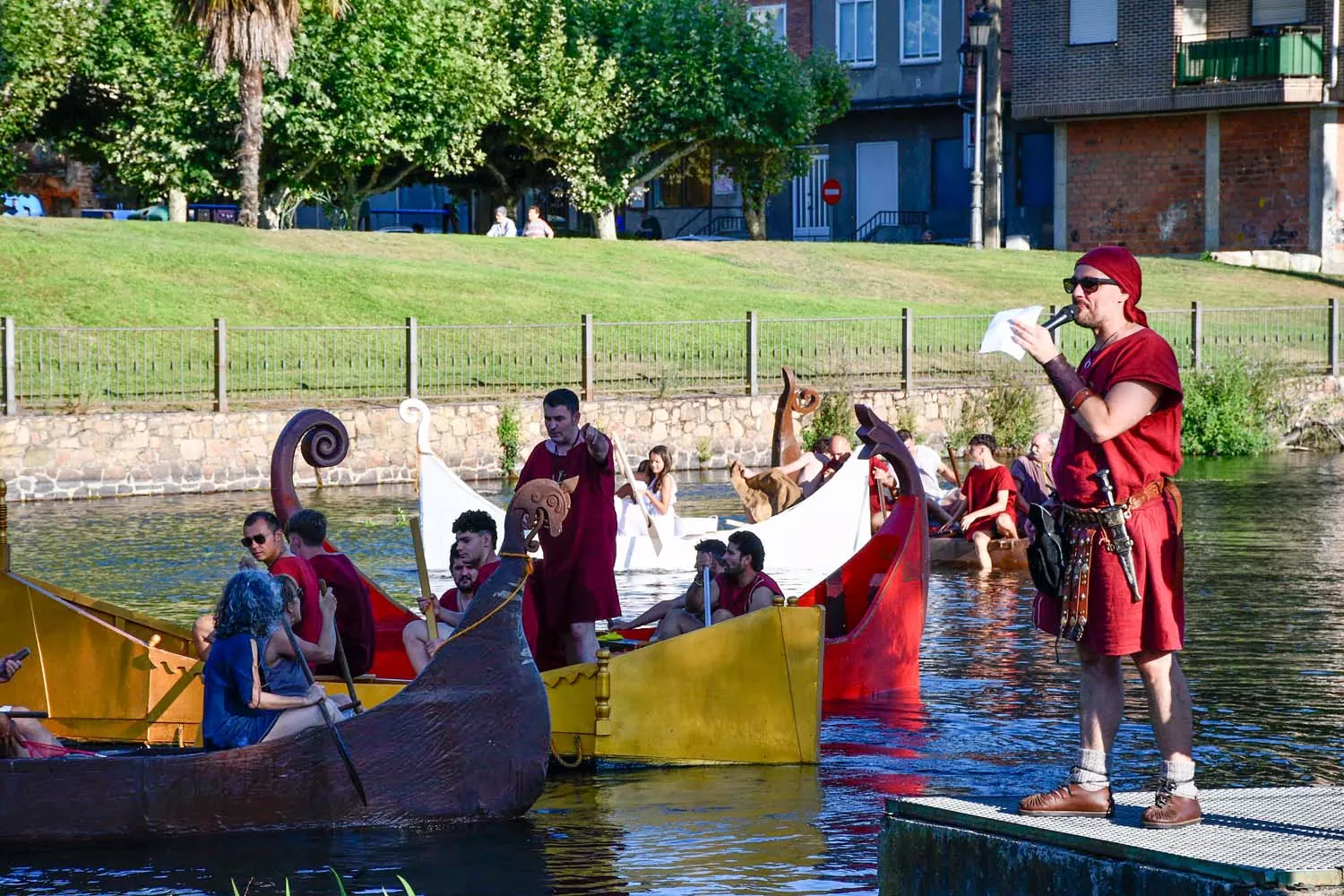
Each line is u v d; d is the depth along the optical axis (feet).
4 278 100.99
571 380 98.63
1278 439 106.73
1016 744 32.89
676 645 32.01
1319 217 151.64
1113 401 19.12
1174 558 19.53
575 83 148.97
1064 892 18.72
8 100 131.85
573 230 190.19
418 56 138.82
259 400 89.86
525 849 26.53
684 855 25.95
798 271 135.85
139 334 88.74
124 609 35.27
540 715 28.66
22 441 82.07
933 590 53.31
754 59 159.22
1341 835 18.74
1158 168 159.02
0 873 25.68
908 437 65.72
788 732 31.81
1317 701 36.09
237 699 28.12
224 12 122.72
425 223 206.59
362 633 32.65
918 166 181.37
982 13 146.10
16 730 29.09
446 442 91.56
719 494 82.17
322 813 27.76
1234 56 150.41
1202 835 18.74
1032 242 170.91
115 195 187.62
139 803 27.22
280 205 145.69
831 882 24.47
